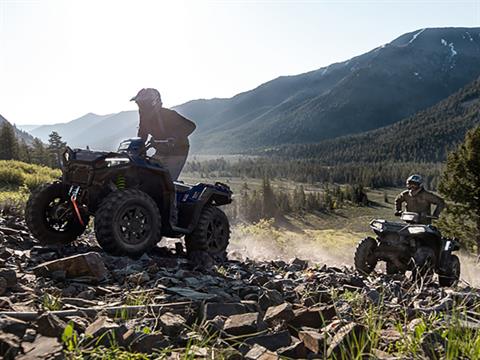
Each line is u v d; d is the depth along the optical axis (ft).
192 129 25.31
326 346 9.11
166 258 20.72
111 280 14.90
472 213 107.55
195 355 8.26
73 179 20.89
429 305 14.53
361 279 19.45
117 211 18.97
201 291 14.10
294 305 12.78
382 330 10.73
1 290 11.98
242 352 8.79
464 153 108.17
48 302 11.16
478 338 9.01
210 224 24.08
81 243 23.57
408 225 30.27
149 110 24.81
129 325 9.50
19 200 37.32
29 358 7.41
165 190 21.98
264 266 23.77
